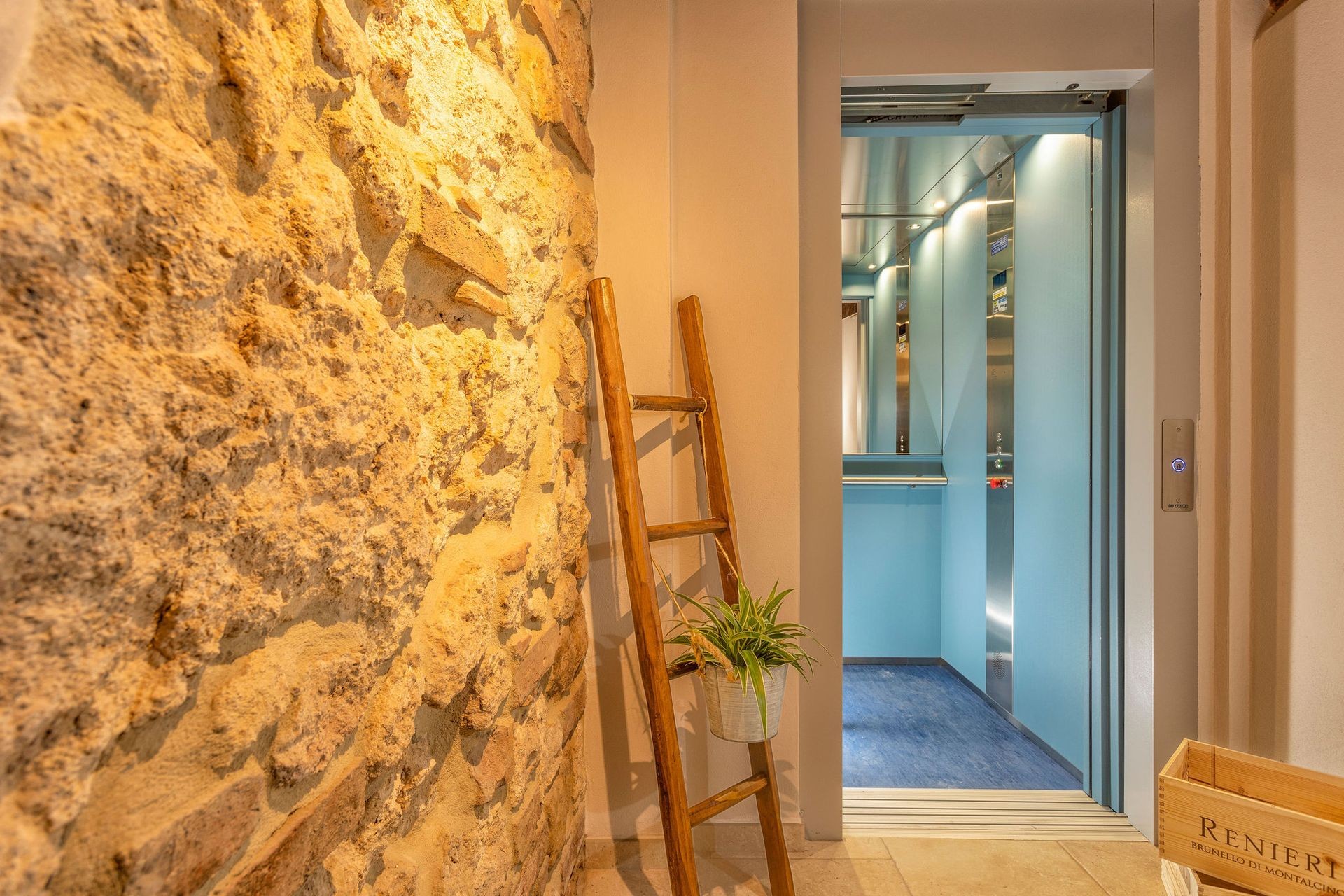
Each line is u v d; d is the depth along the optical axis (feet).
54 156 1.16
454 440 2.93
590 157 5.38
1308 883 3.28
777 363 5.69
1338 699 5.14
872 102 6.39
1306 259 5.36
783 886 4.99
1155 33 5.83
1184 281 5.86
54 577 1.19
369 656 2.28
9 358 1.09
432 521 2.76
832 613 5.92
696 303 5.47
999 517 8.77
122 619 1.35
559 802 4.67
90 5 1.24
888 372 11.16
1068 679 7.15
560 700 4.78
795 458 5.67
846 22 5.91
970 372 9.61
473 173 3.19
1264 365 5.67
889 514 10.91
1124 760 6.31
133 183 1.33
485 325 3.36
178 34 1.47
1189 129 5.83
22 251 1.11
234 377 1.61
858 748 7.86
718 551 5.58
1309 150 5.33
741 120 5.70
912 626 10.90
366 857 2.31
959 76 5.91
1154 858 5.67
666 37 5.60
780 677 4.88
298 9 1.88
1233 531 5.79
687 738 5.62
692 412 5.49
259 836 1.79
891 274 11.14
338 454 2.07
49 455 1.16
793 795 5.69
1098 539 6.55
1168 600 5.88
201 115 1.56
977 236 9.34
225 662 1.68
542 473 4.25
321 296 1.97
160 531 1.43
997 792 6.80
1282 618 5.52
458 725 3.09
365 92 2.27
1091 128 6.65
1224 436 5.82
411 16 2.58
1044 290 7.52
